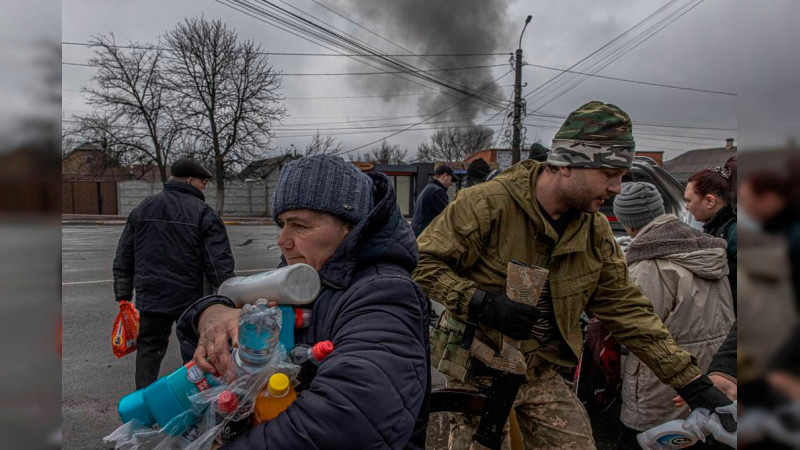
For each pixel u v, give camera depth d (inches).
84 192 992.2
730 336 60.5
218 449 29.6
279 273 36.2
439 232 64.9
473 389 67.6
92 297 219.1
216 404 32.0
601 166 56.5
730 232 88.1
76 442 98.4
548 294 65.4
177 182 115.5
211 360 34.2
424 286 63.4
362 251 38.5
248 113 997.8
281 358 33.8
